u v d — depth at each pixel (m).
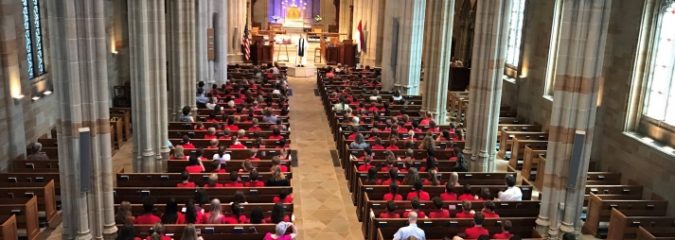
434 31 28.75
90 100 14.35
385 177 19.14
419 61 34.81
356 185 19.80
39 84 24.86
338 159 25.41
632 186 20.33
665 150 19.36
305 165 24.41
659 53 20.78
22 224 15.98
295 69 45.53
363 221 17.94
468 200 16.44
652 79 21.08
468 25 43.84
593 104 15.88
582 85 15.60
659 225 17.38
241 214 15.31
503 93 33.66
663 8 20.39
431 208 16.53
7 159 20.81
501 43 21.55
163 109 21.67
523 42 30.72
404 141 22.39
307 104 36.16
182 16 27.30
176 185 18.28
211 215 14.62
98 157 14.86
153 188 16.95
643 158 20.41
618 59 22.06
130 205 14.73
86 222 14.87
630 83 21.28
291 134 29.17
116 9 33.41
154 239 12.46
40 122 24.39
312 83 43.25
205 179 18.19
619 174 21.75
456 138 24.61
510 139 26.14
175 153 20.06
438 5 28.58
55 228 17.44
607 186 20.20
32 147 21.19
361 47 47.41
